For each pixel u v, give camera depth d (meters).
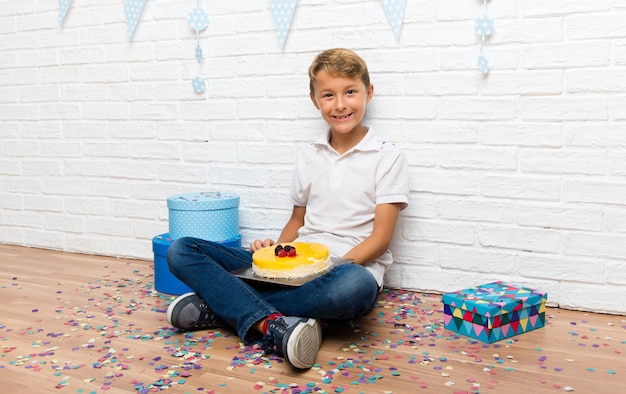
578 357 1.30
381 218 1.61
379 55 1.78
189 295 1.46
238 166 2.02
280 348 1.25
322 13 1.83
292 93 1.91
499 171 1.68
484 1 1.64
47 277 1.98
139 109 2.16
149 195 2.18
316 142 1.72
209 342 1.39
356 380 1.18
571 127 1.59
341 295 1.32
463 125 1.71
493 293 1.49
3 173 2.46
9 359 1.30
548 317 1.58
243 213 2.03
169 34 2.07
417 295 1.78
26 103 2.37
